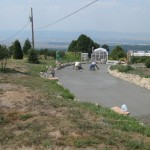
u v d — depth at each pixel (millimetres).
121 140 10359
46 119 12094
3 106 14227
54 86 23156
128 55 53281
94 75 36125
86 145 9781
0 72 27875
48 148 9648
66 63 51062
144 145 10242
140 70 34969
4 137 10547
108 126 12047
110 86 27422
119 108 17453
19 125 11555
